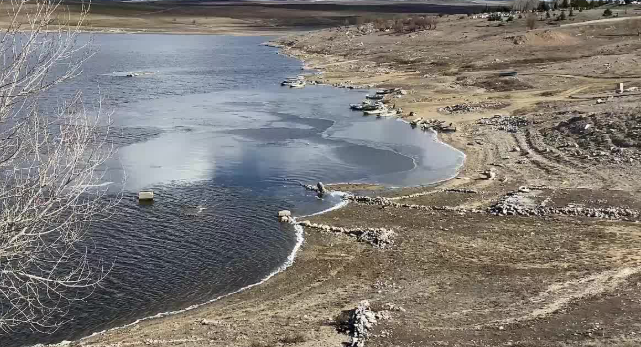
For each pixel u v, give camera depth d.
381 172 43.62
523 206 33.84
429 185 40.06
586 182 37.72
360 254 29.50
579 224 31.14
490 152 47.22
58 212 12.69
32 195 11.87
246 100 73.50
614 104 53.69
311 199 38.06
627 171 38.69
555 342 19.16
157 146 50.41
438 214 34.16
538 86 71.00
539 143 47.47
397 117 62.19
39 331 21.89
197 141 52.50
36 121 12.56
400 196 37.97
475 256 28.27
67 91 72.56
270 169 44.53
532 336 19.70
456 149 49.03
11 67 11.47
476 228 31.72
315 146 51.16
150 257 29.42
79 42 77.00
